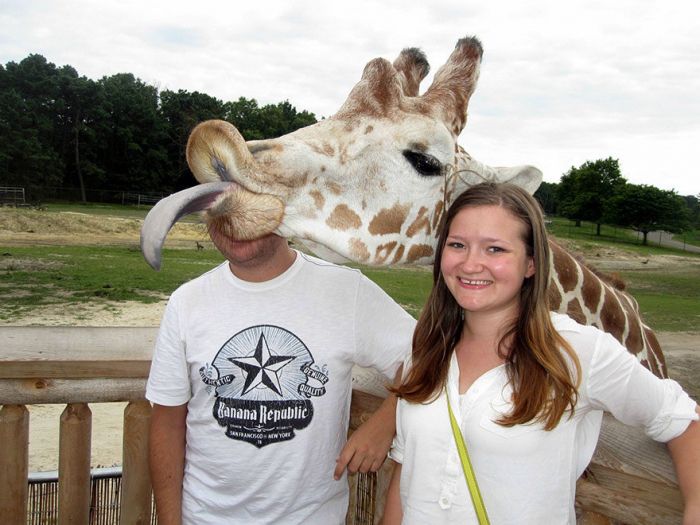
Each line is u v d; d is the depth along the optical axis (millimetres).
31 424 6109
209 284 1931
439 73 2254
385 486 2209
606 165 66188
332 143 1958
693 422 1444
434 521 1601
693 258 45000
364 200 1983
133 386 2217
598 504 1671
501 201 1566
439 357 1654
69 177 59156
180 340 1914
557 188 77000
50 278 14086
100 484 3213
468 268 1561
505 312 1607
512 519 1493
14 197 47938
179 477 2008
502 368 1564
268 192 1740
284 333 1869
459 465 1548
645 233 60688
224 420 1872
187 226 29969
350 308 1912
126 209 51562
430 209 2127
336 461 1944
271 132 64750
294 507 1900
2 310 10570
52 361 2104
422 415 1630
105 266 16781
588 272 2938
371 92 2064
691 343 11953
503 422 1483
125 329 2457
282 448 1863
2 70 56906
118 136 59875
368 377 2293
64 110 57906
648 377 1472
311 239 1866
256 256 1771
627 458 1621
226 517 1924
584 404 1499
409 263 2156
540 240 1556
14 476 2199
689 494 1370
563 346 1482
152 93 66000
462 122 2209
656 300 19469
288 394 1860
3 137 51281
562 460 1498
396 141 2023
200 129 1634
